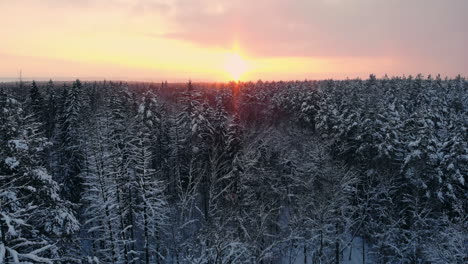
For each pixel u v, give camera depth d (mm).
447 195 27531
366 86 79750
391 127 32719
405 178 31359
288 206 33281
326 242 27484
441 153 29125
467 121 34500
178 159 36438
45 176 12695
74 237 14953
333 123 44812
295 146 47156
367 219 32812
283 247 27234
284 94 81750
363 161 34688
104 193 22750
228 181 25797
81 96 50250
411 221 30859
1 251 8352
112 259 21312
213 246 14656
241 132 36125
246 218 22672
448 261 22250
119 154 21750
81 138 34938
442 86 74812
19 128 14406
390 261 28891
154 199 21531
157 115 44062
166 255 22500
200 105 42531
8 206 11062
